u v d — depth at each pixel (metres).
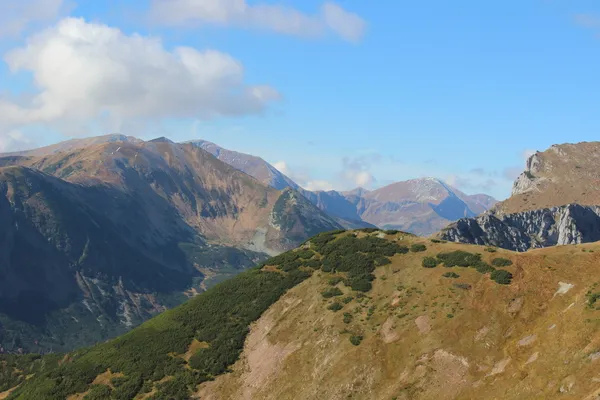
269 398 78.81
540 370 63.00
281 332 91.44
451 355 73.12
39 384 95.12
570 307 72.50
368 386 73.31
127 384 87.81
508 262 89.62
